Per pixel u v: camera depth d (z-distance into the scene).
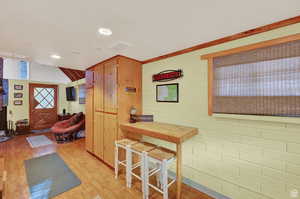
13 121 5.26
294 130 1.37
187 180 2.13
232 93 1.70
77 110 5.88
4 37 1.74
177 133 1.75
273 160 1.48
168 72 2.38
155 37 1.75
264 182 1.53
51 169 2.52
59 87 6.42
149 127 2.09
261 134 1.55
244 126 1.65
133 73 2.69
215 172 1.88
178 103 2.25
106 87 2.72
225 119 1.79
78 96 5.78
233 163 1.73
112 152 2.53
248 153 1.63
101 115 2.86
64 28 1.53
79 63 2.98
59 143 4.04
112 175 2.34
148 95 2.72
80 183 2.11
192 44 1.98
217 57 1.82
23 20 1.36
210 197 1.87
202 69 1.98
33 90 5.76
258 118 1.51
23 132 5.07
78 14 1.28
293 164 1.38
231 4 1.14
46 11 1.23
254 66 1.55
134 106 2.70
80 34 1.67
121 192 1.92
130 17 1.33
